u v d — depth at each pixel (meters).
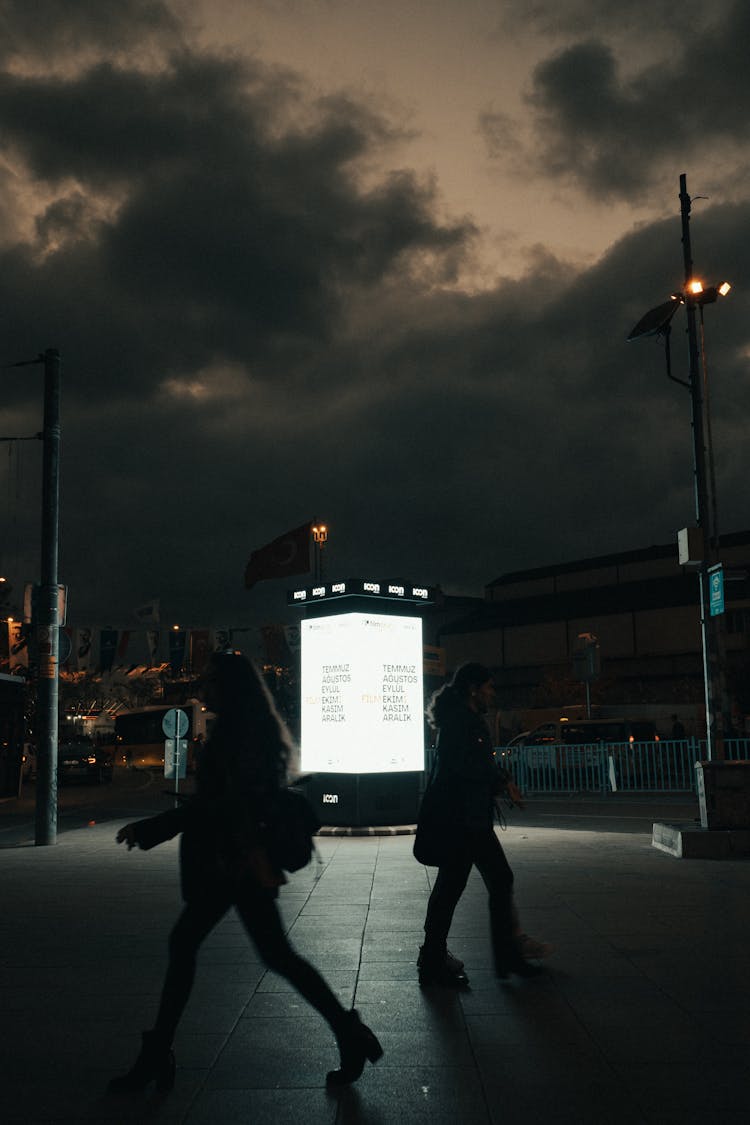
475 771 5.76
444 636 79.50
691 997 5.23
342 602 14.12
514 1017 4.91
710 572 11.73
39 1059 4.39
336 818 13.90
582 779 22.95
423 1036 4.62
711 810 11.52
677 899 8.41
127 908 8.42
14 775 27.75
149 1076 3.95
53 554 14.48
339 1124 3.58
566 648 72.06
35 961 6.36
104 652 44.44
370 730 13.95
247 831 4.01
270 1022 4.94
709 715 11.88
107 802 26.72
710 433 12.29
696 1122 3.52
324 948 6.61
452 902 5.67
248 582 36.84
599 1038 4.54
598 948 6.46
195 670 44.22
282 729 4.25
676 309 12.43
